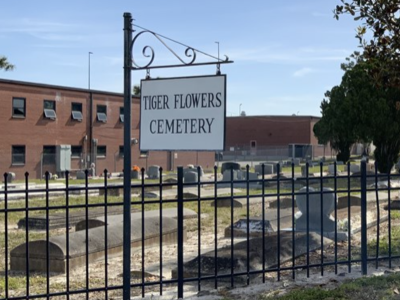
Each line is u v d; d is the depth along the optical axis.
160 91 5.41
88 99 43.19
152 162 47.59
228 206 18.42
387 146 32.12
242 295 6.41
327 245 9.62
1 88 36.88
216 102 5.14
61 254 8.37
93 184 29.91
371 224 12.53
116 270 8.48
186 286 7.04
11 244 11.14
